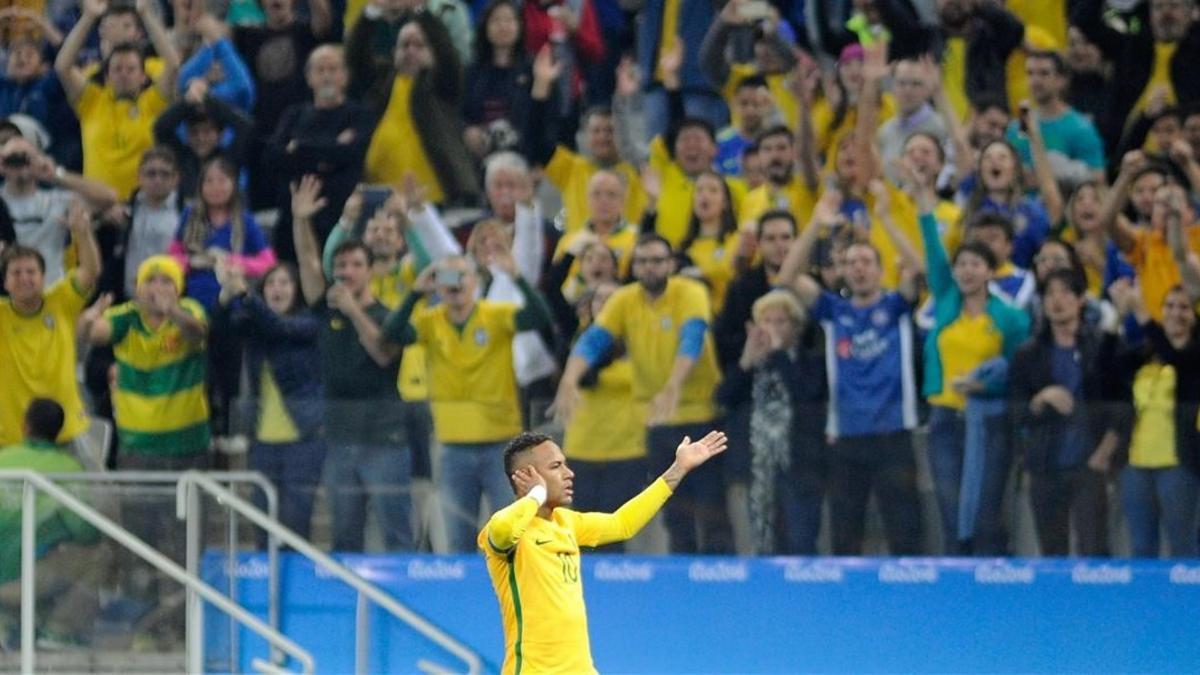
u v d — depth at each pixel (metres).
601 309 41.94
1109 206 45.19
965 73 50.94
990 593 39.62
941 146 46.09
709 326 40.97
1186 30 50.91
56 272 48.62
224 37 51.31
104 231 49.00
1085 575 39.44
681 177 47.28
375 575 40.25
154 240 48.09
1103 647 39.34
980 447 40.19
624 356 40.94
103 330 43.19
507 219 47.41
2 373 43.75
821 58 52.44
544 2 51.84
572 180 49.59
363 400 41.69
